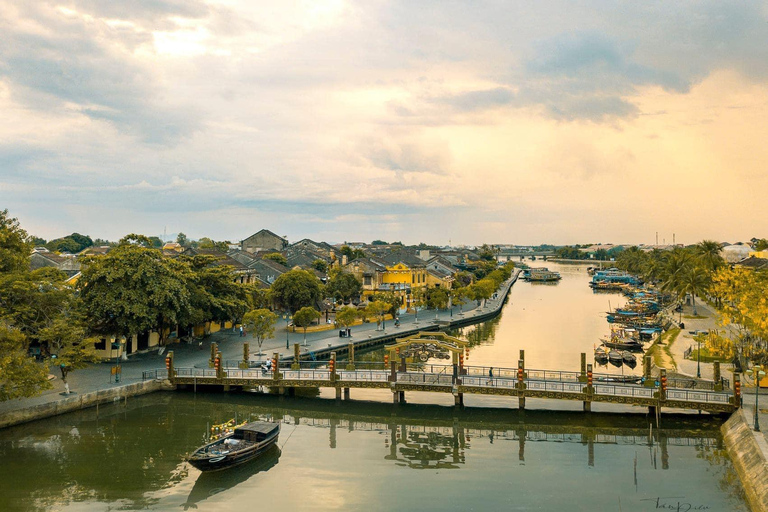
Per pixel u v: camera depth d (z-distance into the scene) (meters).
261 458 41.78
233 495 35.38
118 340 65.88
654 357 73.06
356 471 39.47
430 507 33.75
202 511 33.19
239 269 105.06
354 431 48.59
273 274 120.62
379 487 36.72
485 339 93.06
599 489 36.44
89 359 65.94
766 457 35.53
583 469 39.81
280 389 59.38
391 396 59.59
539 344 88.50
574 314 128.00
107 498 34.72
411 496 35.25
